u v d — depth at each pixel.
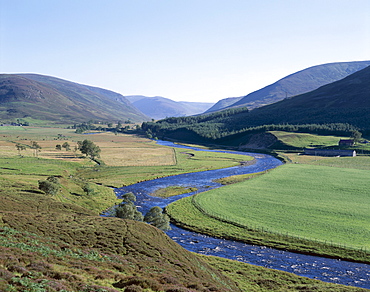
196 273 42.53
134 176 141.62
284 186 116.50
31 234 43.03
